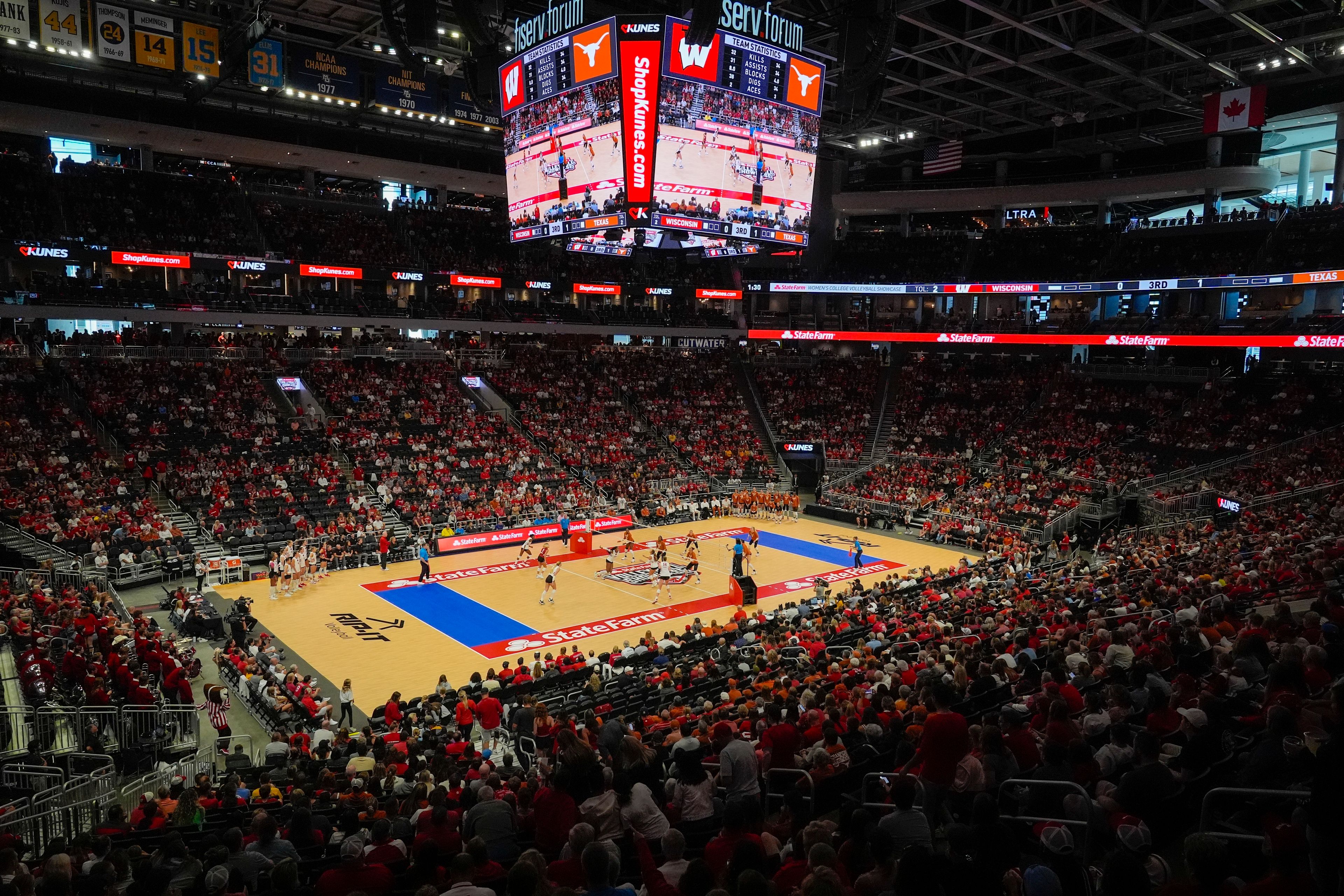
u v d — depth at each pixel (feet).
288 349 153.48
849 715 40.98
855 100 95.20
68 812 41.83
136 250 139.33
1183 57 142.61
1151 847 21.88
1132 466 149.59
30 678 55.21
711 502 158.51
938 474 163.32
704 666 65.21
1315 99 152.87
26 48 129.29
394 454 141.28
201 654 82.48
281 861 21.27
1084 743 25.90
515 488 140.26
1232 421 151.64
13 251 129.18
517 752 55.72
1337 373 153.69
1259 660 36.45
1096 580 78.38
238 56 130.31
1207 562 73.87
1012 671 45.27
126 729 54.95
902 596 90.22
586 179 97.76
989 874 15.37
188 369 139.74
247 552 111.14
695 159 96.53
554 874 20.86
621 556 127.24
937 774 26.00
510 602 102.12
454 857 23.62
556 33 96.22
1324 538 73.56
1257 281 154.81
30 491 105.40
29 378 123.34
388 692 74.28
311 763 50.08
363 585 108.17
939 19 138.51
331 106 160.25
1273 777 24.50
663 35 91.40
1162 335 162.61
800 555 129.59
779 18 98.12
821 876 15.71
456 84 153.69
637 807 25.63
